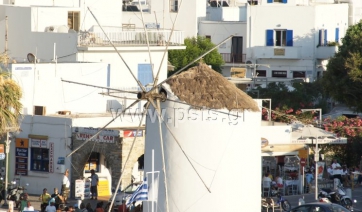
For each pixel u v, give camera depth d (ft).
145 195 321.32
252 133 325.42
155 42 508.53
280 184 409.49
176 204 319.47
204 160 319.27
